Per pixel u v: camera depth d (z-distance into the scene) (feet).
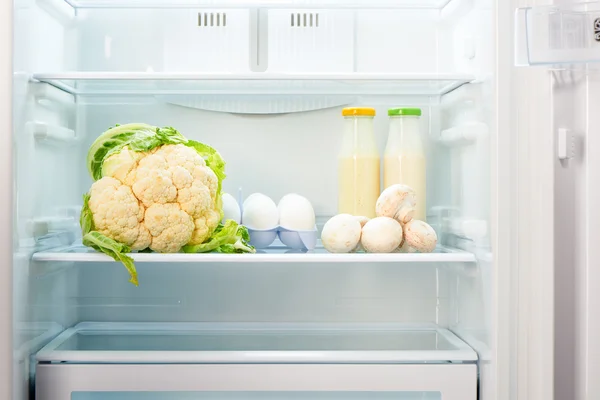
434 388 4.73
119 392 5.23
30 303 4.75
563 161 4.50
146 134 5.08
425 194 5.64
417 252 5.26
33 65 4.80
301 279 5.98
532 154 4.40
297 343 5.53
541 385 4.38
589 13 3.76
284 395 5.31
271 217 5.41
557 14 3.79
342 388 4.71
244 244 5.30
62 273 5.59
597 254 4.48
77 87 5.54
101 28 5.83
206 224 5.07
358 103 5.96
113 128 5.27
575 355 4.50
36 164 4.88
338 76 4.93
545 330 4.37
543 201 4.36
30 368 4.76
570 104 4.49
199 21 5.78
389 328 5.86
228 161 5.94
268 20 5.77
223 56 5.78
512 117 4.42
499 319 4.42
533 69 4.40
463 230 5.21
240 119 5.94
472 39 4.96
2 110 4.35
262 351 4.80
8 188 4.35
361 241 5.11
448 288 5.88
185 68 5.79
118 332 5.67
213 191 5.16
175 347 5.38
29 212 4.74
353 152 5.60
